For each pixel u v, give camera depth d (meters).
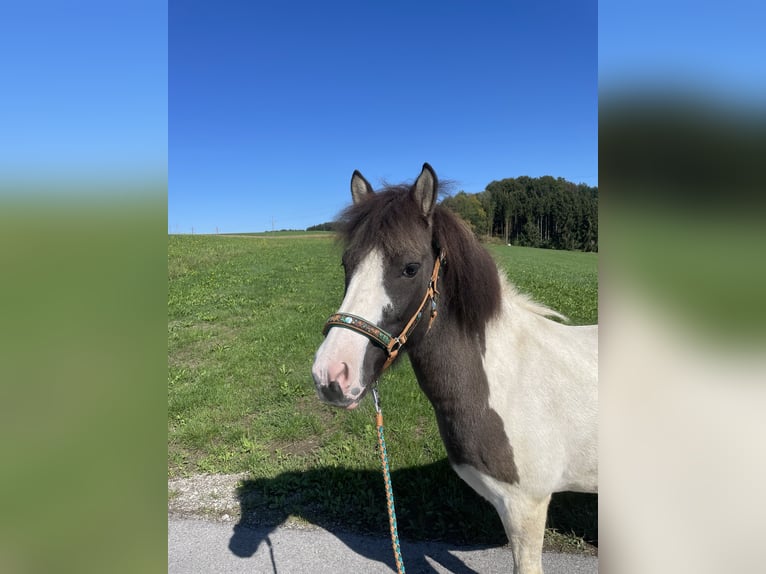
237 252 25.14
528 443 2.00
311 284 14.37
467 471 2.13
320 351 1.80
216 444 4.39
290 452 4.17
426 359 2.07
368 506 3.26
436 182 1.93
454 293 2.05
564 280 14.51
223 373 6.48
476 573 2.66
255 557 2.83
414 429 4.42
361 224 1.97
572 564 2.66
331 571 2.70
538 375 2.08
